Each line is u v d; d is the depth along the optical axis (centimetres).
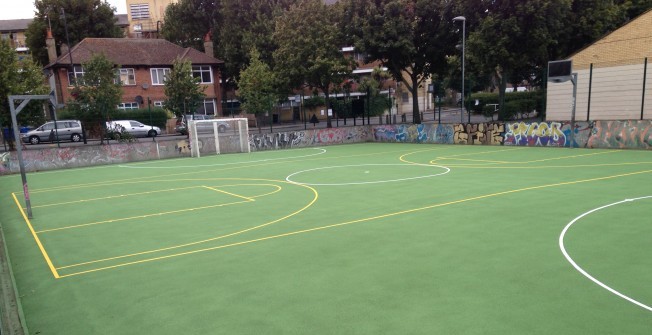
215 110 4384
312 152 2536
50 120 3378
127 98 3991
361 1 2956
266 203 1153
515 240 743
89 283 650
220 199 1243
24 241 916
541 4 2473
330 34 3078
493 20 2552
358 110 3312
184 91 3403
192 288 606
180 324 504
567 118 2600
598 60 2467
